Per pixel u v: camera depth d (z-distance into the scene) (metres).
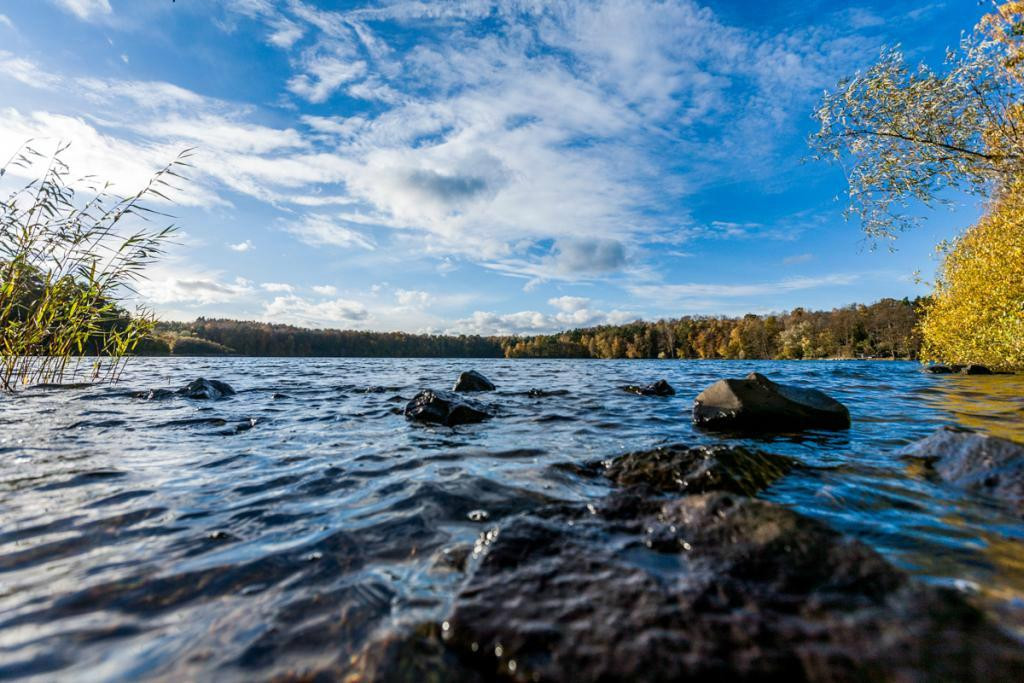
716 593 1.78
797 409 6.14
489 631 1.65
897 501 3.15
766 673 1.42
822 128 8.74
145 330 11.26
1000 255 11.39
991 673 1.39
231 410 7.84
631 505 2.65
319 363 37.66
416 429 6.23
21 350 9.21
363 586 2.05
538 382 15.45
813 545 1.99
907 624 1.58
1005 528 2.67
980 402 8.59
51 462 4.16
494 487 3.54
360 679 1.48
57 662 1.54
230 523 2.79
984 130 7.88
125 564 2.24
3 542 2.48
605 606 1.74
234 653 1.59
